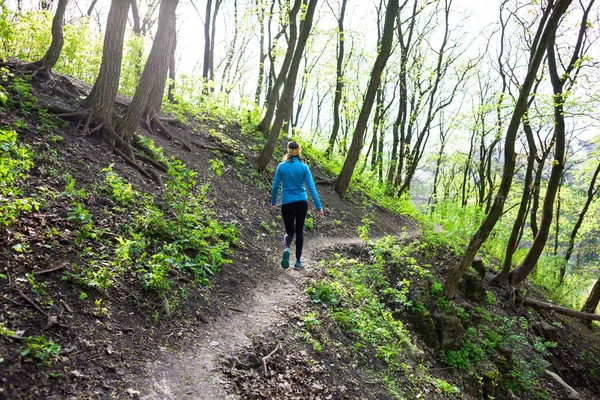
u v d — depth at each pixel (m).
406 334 8.11
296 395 4.27
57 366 3.18
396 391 5.60
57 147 6.61
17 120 6.49
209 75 24.56
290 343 5.08
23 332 3.27
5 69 7.67
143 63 13.30
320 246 9.82
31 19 10.44
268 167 13.09
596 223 28.88
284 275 7.15
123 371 3.52
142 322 4.28
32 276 3.81
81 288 4.14
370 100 14.95
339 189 15.55
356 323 6.49
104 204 5.95
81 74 12.25
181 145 10.73
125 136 8.05
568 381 13.31
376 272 8.90
